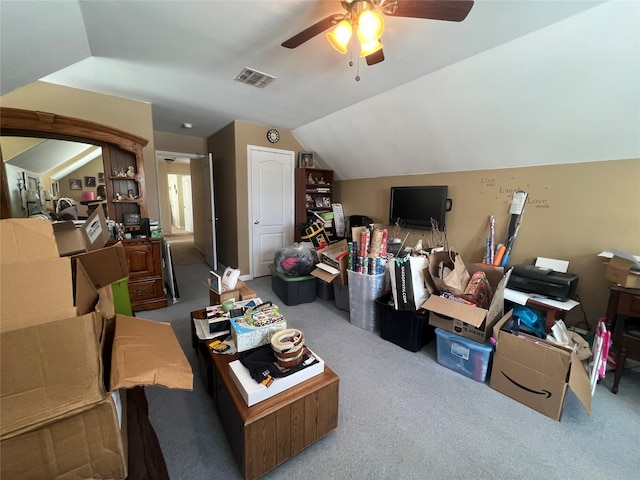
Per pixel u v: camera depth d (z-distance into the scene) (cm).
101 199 290
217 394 155
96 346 69
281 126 417
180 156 488
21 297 63
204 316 205
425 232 358
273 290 373
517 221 269
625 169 210
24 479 65
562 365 155
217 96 295
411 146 331
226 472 128
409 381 193
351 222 443
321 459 134
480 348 189
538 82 202
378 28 135
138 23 171
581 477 127
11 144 237
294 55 208
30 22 132
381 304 245
